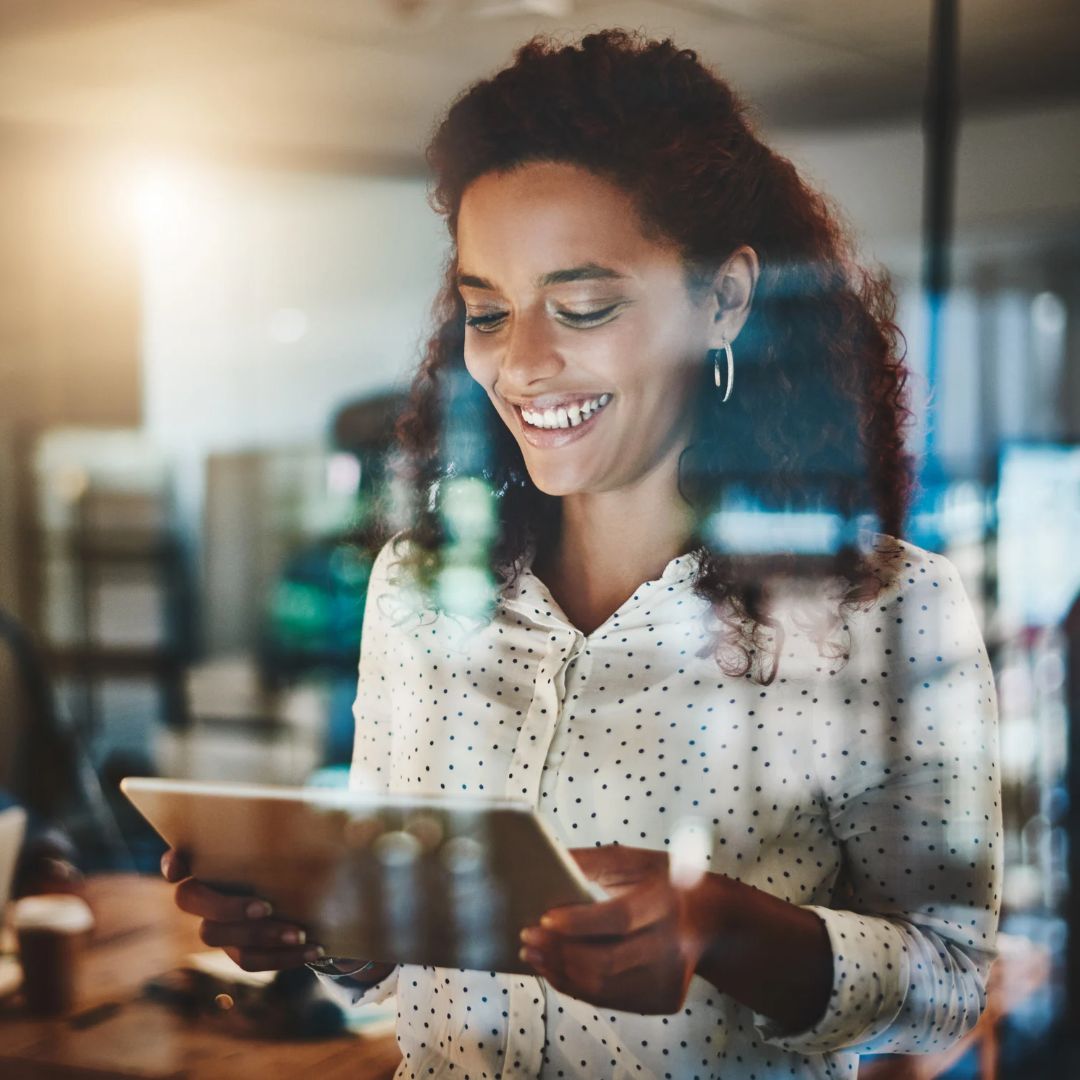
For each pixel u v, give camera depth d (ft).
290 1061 4.41
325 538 15.21
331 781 14.01
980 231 13.92
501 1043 3.52
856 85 13.06
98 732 16.19
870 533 3.55
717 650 3.45
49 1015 4.91
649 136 3.55
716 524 3.54
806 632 3.42
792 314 3.66
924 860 3.31
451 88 13.76
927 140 12.84
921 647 3.38
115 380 17.60
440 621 3.81
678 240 3.57
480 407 3.99
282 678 15.07
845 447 3.63
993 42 11.97
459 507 3.95
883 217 13.84
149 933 5.97
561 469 3.67
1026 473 10.16
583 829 3.50
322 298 17.19
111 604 16.87
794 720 3.41
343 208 16.93
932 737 3.34
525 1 11.29
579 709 3.57
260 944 3.37
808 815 3.42
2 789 8.38
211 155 16.67
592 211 3.56
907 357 3.83
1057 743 9.36
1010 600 9.91
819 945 3.09
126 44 12.84
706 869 3.39
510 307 3.67
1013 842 9.03
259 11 11.63
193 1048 4.51
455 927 3.11
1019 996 5.73
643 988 3.00
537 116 3.57
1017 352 14.43
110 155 16.78
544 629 3.69
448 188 3.79
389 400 4.33
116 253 17.49
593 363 3.59
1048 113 13.37
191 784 3.19
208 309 17.65
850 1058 3.66
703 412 3.65
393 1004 4.89
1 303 17.26
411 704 3.85
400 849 2.95
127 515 17.13
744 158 3.65
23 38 12.55
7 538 17.46
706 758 3.44
